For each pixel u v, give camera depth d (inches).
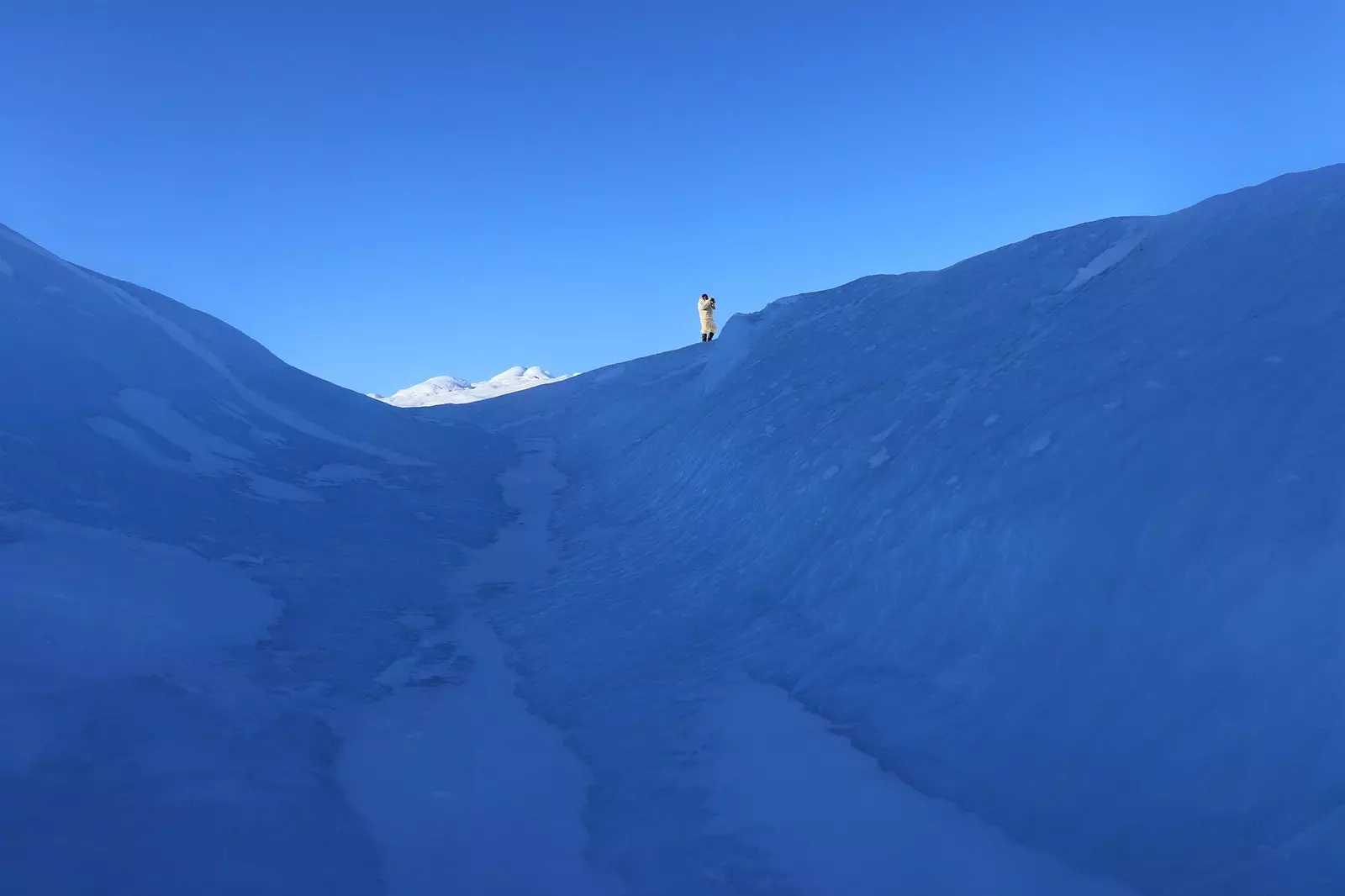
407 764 203.9
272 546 390.6
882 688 204.5
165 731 185.5
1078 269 369.7
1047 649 177.5
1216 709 140.3
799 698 216.2
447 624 331.6
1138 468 196.7
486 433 826.2
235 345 735.7
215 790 167.5
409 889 148.7
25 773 154.6
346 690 248.5
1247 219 289.4
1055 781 148.5
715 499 414.9
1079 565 187.2
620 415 773.9
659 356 999.0
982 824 145.8
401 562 407.8
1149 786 136.9
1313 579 143.0
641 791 185.8
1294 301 218.5
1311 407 177.6
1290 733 129.3
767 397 488.7
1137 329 263.6
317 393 744.3
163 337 619.2
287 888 140.3
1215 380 208.1
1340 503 151.3
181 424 512.7
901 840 147.7
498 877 154.6
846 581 262.1
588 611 328.2
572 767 203.8
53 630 216.4
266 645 274.5
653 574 363.9
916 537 247.3
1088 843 132.1
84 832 141.3
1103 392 237.6
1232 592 153.2
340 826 167.0
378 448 671.8
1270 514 160.1
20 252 568.1
